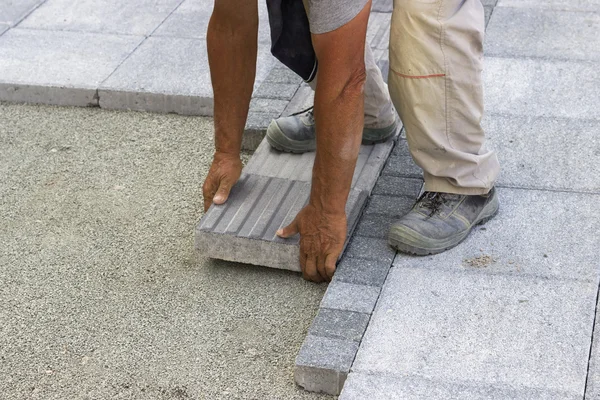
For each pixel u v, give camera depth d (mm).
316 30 2596
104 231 3529
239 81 3143
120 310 3070
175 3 5434
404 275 2965
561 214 3227
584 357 2562
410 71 2832
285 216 3209
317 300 3055
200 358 2828
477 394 2455
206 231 3145
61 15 5297
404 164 3582
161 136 4219
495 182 3443
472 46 2857
